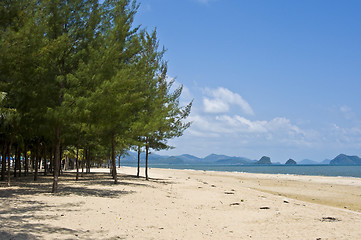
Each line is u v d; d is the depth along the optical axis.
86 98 14.07
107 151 48.91
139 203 13.70
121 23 18.00
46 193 14.88
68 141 28.22
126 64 20.17
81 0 15.73
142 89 23.73
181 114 30.91
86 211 10.49
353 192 27.42
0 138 22.28
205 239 8.48
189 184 28.41
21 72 11.79
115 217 10.00
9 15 10.29
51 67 14.36
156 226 9.45
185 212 12.61
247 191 24.47
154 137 30.17
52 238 6.80
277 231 9.84
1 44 9.86
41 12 12.75
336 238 9.00
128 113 18.06
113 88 14.59
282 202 17.41
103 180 27.11
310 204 17.64
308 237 9.09
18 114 14.65
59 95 14.66
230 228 10.16
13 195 13.41
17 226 7.52
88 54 15.86
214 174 62.41
